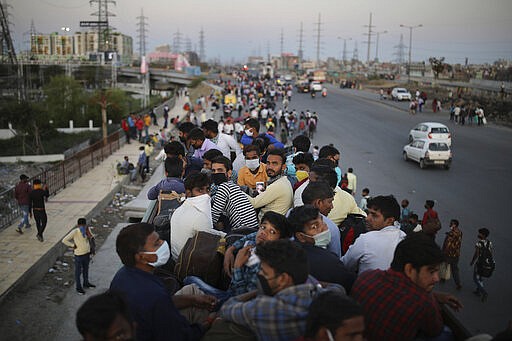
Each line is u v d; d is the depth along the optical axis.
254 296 2.96
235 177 7.26
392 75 109.00
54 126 44.53
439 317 2.88
